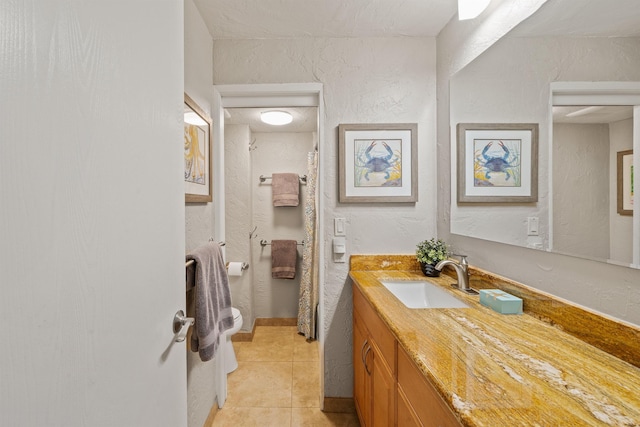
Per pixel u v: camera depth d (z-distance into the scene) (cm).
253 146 298
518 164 109
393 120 175
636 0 70
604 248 77
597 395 56
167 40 77
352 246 177
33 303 38
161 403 71
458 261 153
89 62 48
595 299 80
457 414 51
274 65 173
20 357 36
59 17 42
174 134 81
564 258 90
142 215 64
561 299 90
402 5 145
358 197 174
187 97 126
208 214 160
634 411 51
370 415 129
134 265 61
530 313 100
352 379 176
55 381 41
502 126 119
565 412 51
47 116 40
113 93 54
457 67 151
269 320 300
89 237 48
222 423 163
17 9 36
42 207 39
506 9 117
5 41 34
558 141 92
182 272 85
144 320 64
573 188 87
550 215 96
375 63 174
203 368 152
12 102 35
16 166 36
